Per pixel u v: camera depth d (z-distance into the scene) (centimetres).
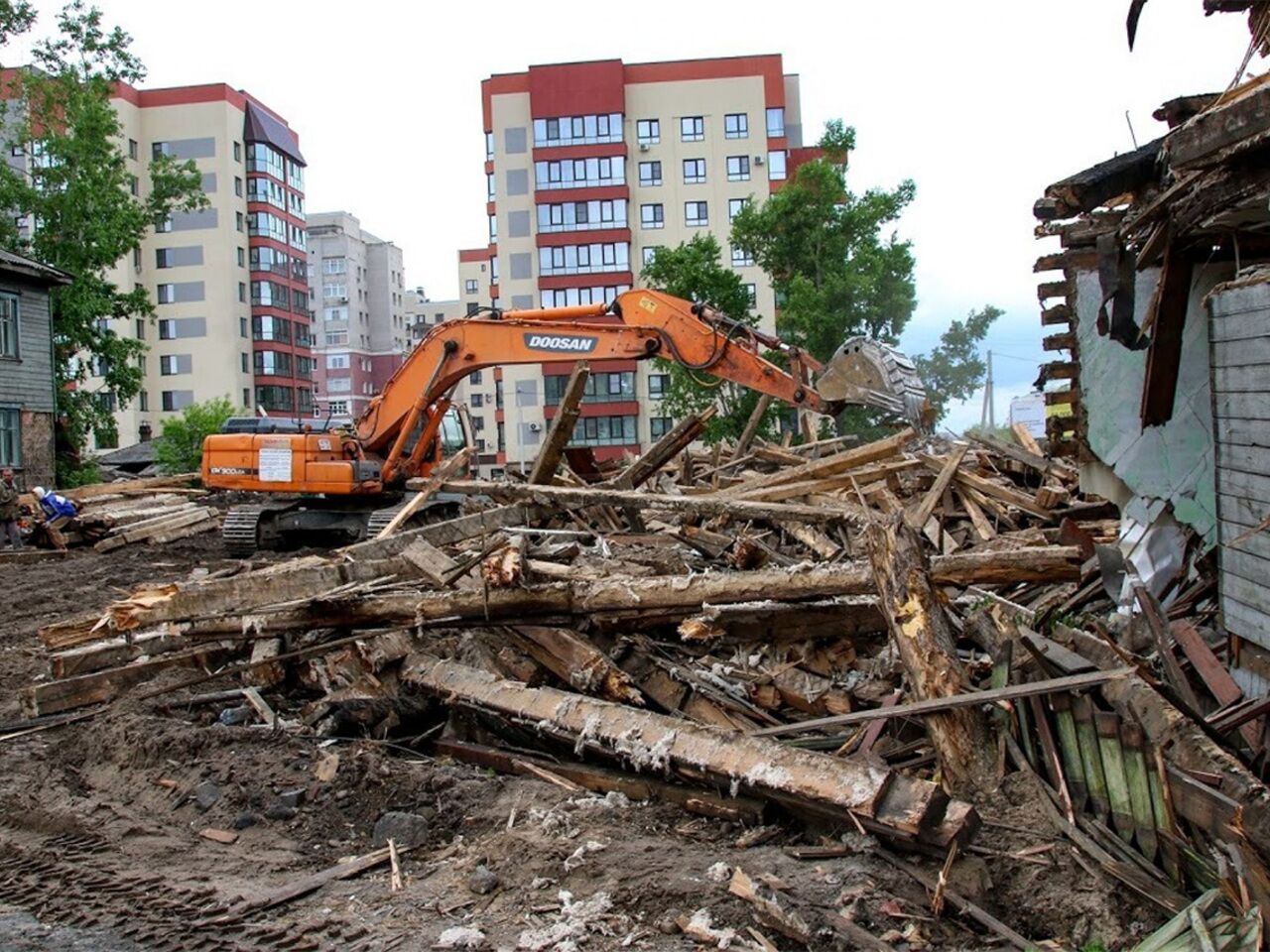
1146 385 678
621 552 981
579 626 713
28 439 2753
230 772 665
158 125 6675
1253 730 492
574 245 5266
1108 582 708
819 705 641
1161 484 726
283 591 748
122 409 3591
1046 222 779
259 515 1750
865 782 493
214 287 6725
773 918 440
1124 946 434
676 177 5312
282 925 482
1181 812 458
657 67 5291
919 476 1148
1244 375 541
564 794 602
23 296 2748
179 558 1816
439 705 766
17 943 470
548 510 1033
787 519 867
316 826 609
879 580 597
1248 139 476
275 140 7094
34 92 3388
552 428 1202
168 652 843
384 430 1686
